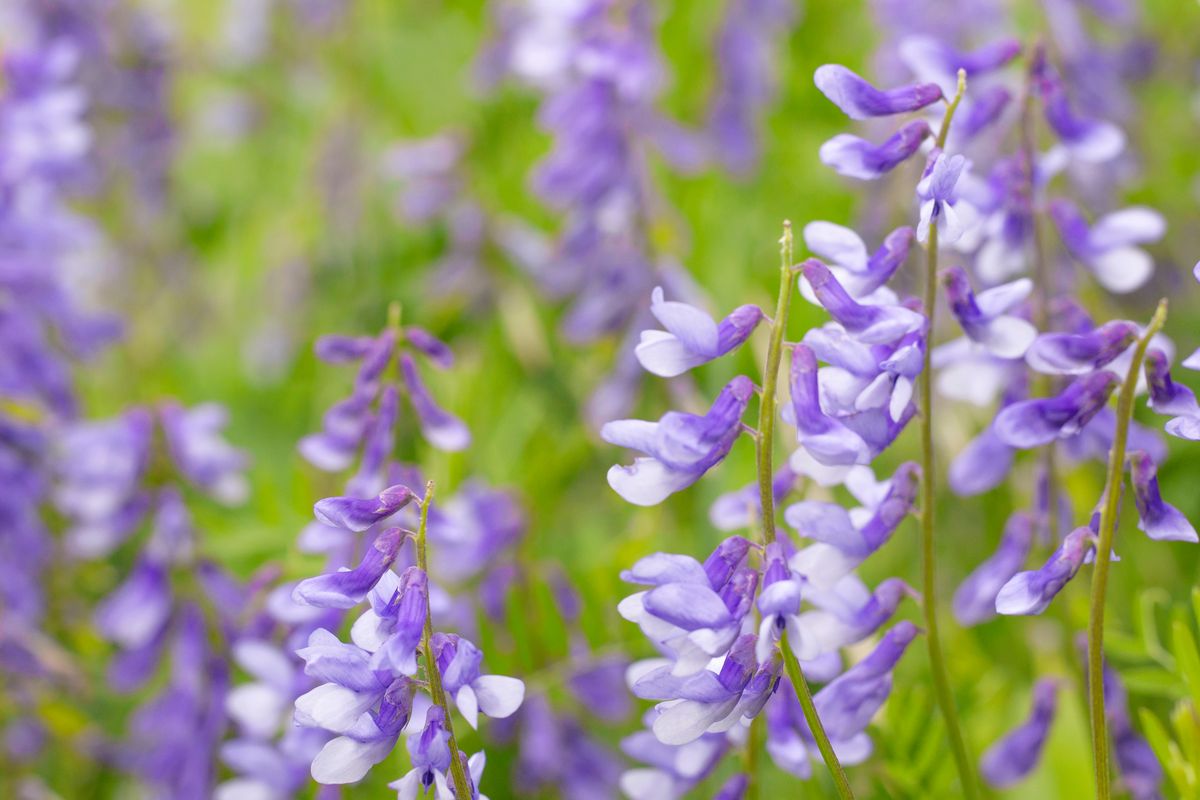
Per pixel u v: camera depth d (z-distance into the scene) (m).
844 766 0.43
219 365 0.77
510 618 0.46
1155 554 0.52
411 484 0.43
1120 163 0.62
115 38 0.79
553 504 0.56
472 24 0.85
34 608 0.52
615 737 0.49
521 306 0.64
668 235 0.61
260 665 0.43
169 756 0.47
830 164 0.37
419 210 0.69
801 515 0.37
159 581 0.48
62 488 0.54
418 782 0.36
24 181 0.58
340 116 0.79
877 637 0.44
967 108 0.42
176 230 0.82
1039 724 0.43
